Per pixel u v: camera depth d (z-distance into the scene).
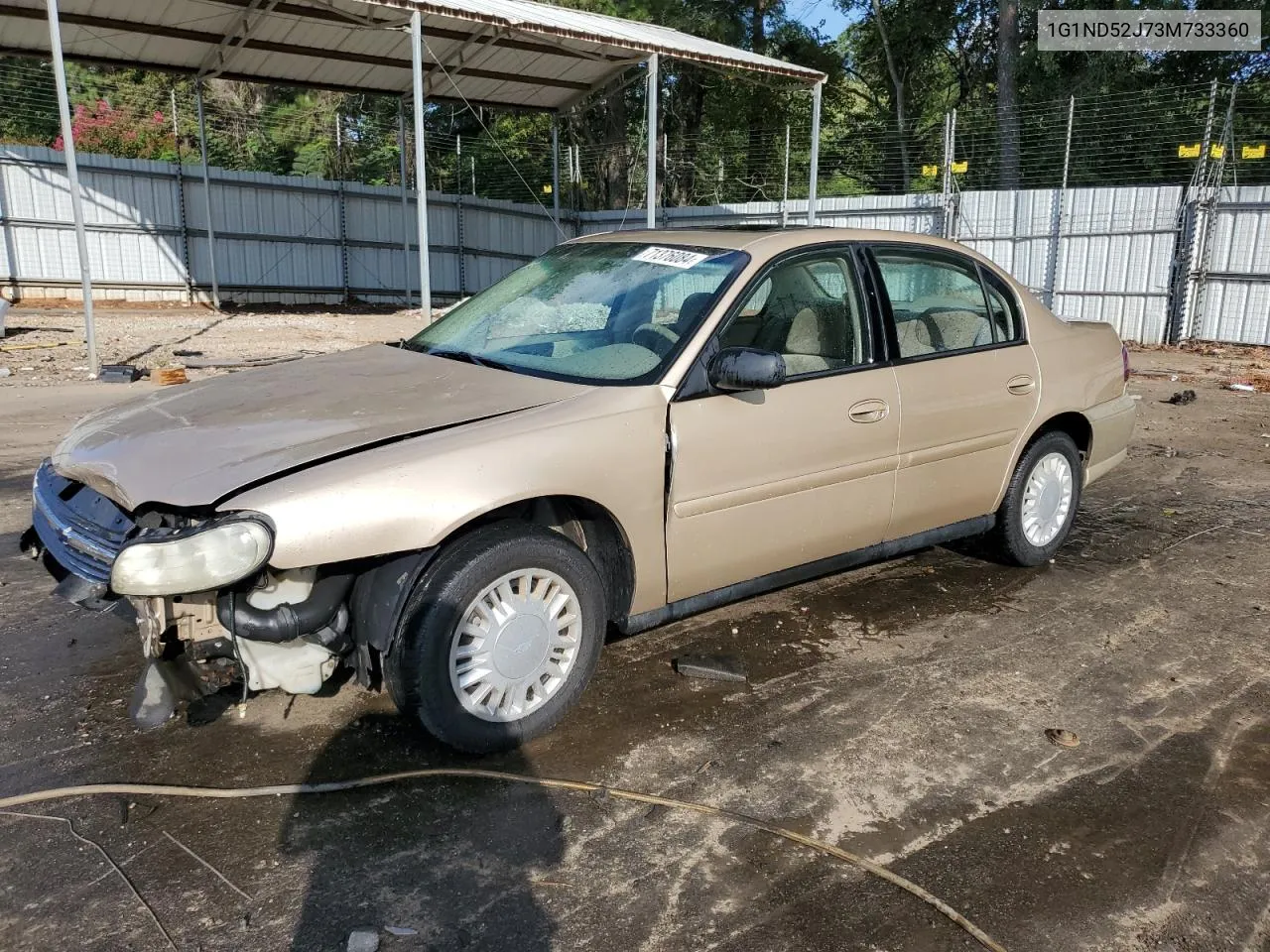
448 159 28.92
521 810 2.91
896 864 2.71
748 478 3.63
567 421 3.21
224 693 3.31
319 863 2.64
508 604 3.13
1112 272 17.44
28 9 13.88
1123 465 7.73
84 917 2.42
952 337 4.46
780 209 21.72
